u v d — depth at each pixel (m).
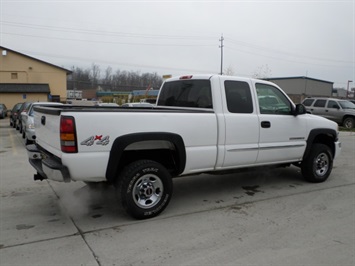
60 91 38.97
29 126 10.60
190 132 4.58
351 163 8.46
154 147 4.50
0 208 4.78
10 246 3.55
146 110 4.45
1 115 29.05
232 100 5.07
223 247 3.57
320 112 19.41
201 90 5.15
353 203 5.10
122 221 4.30
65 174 3.84
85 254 3.39
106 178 4.09
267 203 5.07
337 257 3.34
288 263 3.22
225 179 6.59
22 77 37.31
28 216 4.47
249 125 5.18
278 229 4.05
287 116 5.73
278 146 5.57
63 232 3.94
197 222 4.28
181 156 4.53
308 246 3.59
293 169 7.55
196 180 6.50
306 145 6.03
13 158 8.87
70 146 3.82
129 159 4.52
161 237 3.81
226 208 4.84
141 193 4.34
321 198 5.35
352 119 18.12
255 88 5.39
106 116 3.97
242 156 5.14
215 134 4.82
